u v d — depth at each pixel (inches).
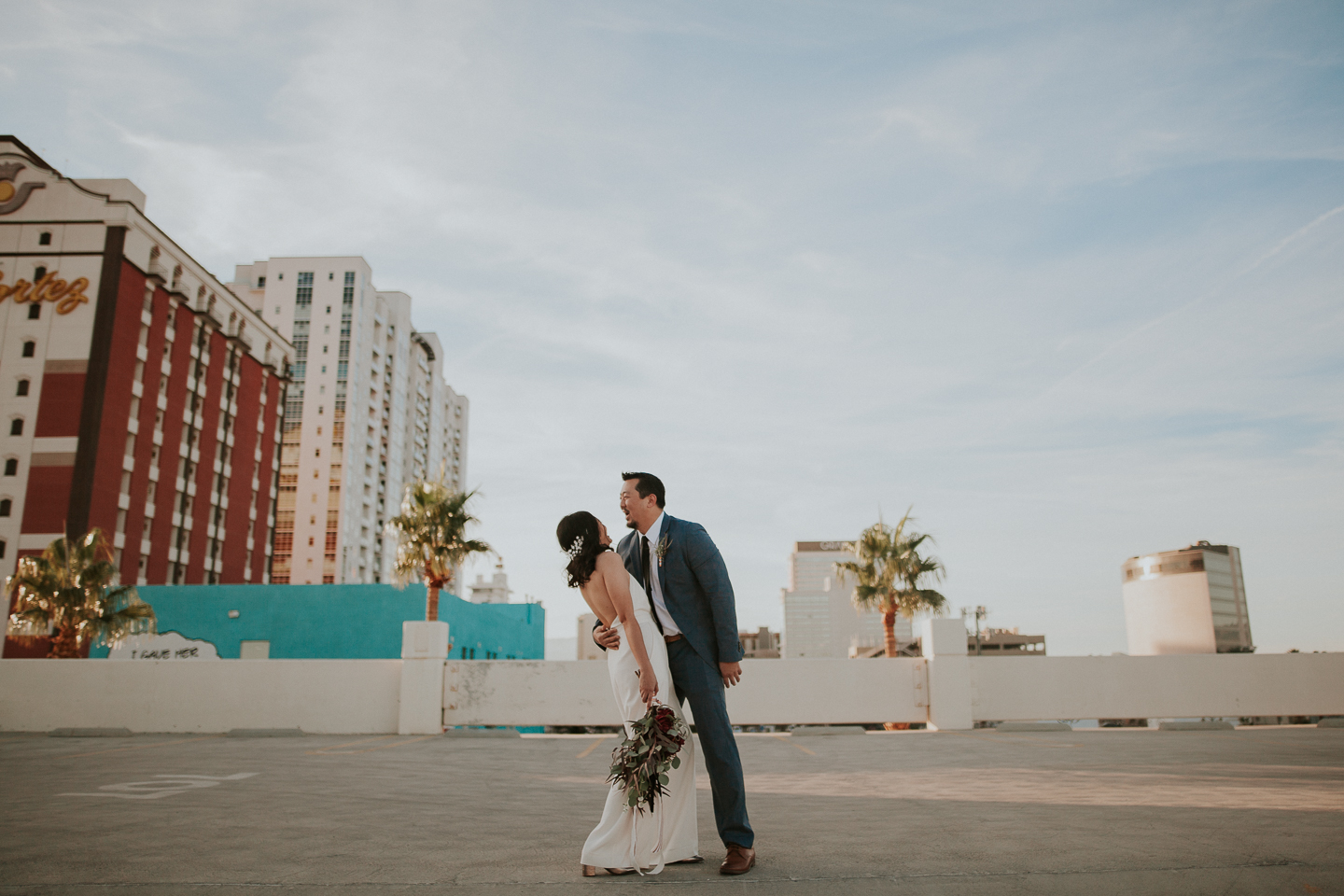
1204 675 502.3
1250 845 140.9
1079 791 215.5
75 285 1806.1
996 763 296.0
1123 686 502.6
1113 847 139.7
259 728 510.3
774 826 171.8
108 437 1776.6
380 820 184.7
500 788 250.1
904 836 154.6
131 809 201.2
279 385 2527.1
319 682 517.7
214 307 2183.8
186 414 2053.4
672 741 129.9
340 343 3617.1
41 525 1692.9
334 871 131.0
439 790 244.7
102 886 121.5
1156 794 206.7
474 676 508.7
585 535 141.9
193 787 248.1
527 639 1839.3
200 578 2078.0
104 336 1782.7
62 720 519.2
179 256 2034.9
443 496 1070.4
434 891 116.9
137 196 1926.7
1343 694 497.7
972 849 140.4
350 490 3543.3
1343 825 159.8
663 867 130.9
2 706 520.7
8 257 1820.9
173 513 1990.7
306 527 3442.4
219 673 521.0
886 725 615.2
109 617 1011.3
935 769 282.8
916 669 504.7
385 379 4030.5
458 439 5408.5
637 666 137.9
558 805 210.8
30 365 1765.5
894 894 112.1
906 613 991.0
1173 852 135.4
